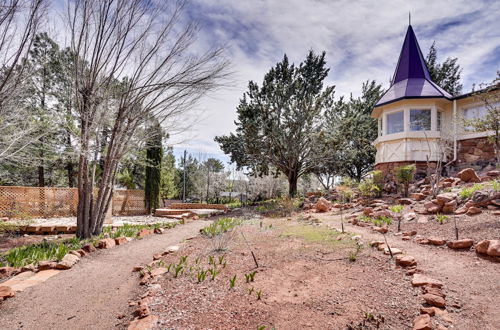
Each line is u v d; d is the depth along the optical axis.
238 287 3.43
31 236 8.12
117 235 7.12
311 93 16.95
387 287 3.19
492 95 8.19
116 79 6.86
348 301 2.91
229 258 4.72
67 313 3.03
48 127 7.09
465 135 11.74
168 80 6.67
